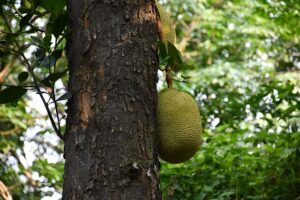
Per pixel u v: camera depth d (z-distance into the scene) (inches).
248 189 255.3
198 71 521.3
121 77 155.9
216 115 372.8
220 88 540.4
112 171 150.8
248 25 538.3
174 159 178.7
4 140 338.3
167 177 259.3
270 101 283.4
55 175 366.6
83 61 157.6
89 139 153.0
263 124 316.5
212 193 256.5
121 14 159.6
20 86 164.9
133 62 157.5
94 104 154.6
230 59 586.9
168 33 187.5
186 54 581.9
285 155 245.9
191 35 586.6
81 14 160.6
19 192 344.2
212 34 591.2
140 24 160.6
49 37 168.1
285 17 423.5
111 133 152.9
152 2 164.2
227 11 569.0
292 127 267.4
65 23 164.2
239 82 513.7
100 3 159.8
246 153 257.1
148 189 151.8
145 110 156.4
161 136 175.0
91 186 150.4
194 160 261.0
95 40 157.9
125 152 152.1
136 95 156.0
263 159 255.6
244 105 291.4
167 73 183.8
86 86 156.0
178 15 588.1
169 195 177.0
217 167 258.8
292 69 588.7
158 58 164.6
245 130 269.0
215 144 269.9
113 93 155.0
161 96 178.7
